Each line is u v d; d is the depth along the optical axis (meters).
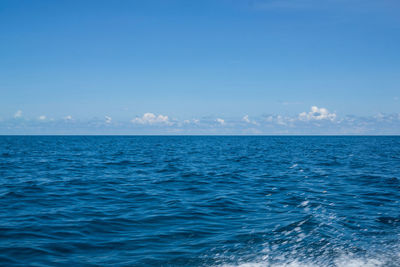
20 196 13.20
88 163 28.64
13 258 6.61
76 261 6.51
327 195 13.84
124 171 22.72
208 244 7.52
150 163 29.05
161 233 8.44
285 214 10.45
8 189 14.73
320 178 19.20
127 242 7.71
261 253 6.91
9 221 9.39
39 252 6.98
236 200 12.86
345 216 10.09
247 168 24.88
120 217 10.09
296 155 39.94
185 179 18.83
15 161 29.81
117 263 6.42
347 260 6.47
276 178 19.31
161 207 11.57
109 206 11.73
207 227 9.01
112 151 48.88
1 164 26.67
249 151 49.78
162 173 21.62
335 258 6.59
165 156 38.47
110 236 8.18
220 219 9.90
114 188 15.63
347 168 24.48
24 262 6.41
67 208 11.30
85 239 7.91
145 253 6.97
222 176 20.11
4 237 7.91
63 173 21.27
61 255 6.84
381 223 9.28
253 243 7.55
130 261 6.52
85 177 19.42
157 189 15.48
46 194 13.82
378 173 21.25
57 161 30.33
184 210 11.09
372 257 6.61
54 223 9.30
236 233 8.38
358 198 13.17
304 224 9.03
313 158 34.91
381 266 6.15
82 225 9.13
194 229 8.80
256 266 6.23
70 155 38.97
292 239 7.78
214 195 13.97
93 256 6.80
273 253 6.90
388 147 62.94
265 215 10.38
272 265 6.27
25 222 9.32
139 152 46.78
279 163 29.11
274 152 46.78
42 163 28.14
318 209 11.15
